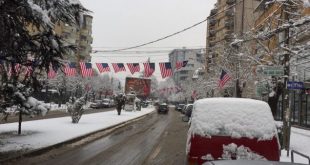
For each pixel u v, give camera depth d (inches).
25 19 569.0
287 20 764.6
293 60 987.3
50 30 598.5
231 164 183.5
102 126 1208.2
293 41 873.5
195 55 3157.0
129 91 3314.5
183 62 1225.4
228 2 3435.0
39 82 681.6
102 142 834.2
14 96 796.0
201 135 369.7
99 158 600.1
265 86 1184.2
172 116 2480.3
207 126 371.2
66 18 603.5
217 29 3993.6
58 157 601.3
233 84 1676.9
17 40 595.8
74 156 615.2
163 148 756.0
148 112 2945.4
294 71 1011.3
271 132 370.6
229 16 3481.8
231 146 365.7
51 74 999.0
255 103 379.6
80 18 614.9
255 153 365.7
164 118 2159.2
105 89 4879.4
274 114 885.2
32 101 829.8
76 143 799.7
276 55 961.5
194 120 377.1
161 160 598.5
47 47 622.5
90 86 3905.0
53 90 3267.7
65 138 808.9
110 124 1325.0
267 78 1085.1
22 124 1134.4
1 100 780.6
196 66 4237.2
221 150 366.0
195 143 368.8
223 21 3710.6
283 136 733.9
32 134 864.9
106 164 545.6
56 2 576.7
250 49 1342.3
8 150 623.8
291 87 692.7
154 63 1219.2
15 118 1501.0
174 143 853.8
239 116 372.8
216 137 368.2
